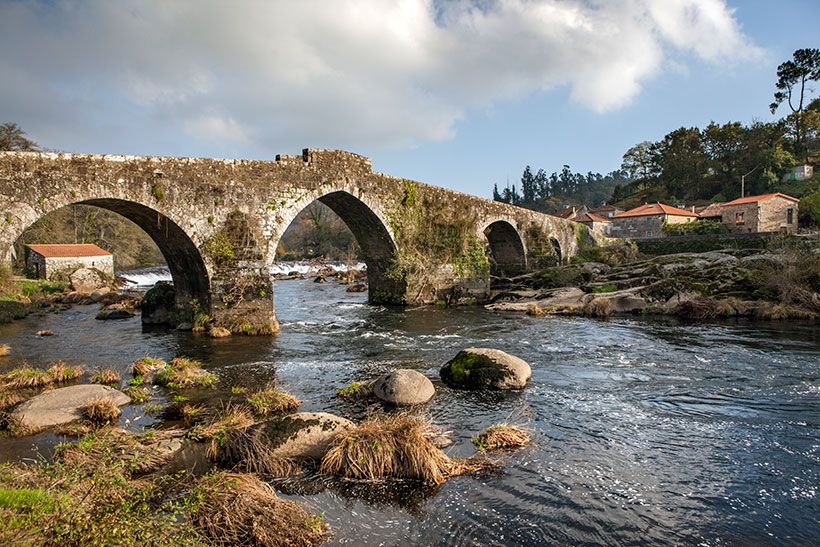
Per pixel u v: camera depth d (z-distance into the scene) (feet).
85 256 139.74
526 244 128.67
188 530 16.81
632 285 90.63
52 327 66.49
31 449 25.46
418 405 33.42
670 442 27.48
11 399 33.35
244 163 60.75
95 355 48.42
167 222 54.80
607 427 29.71
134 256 202.80
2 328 65.82
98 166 48.70
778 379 39.78
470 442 27.50
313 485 22.38
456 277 96.07
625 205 311.47
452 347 52.65
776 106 293.64
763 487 22.56
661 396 35.68
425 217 90.43
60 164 46.16
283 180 64.39
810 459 25.30
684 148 297.53
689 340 56.18
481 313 80.02
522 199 586.45
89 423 29.30
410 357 47.88
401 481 22.65
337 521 19.69
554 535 18.89
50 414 29.37
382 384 34.83
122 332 61.26
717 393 36.29
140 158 51.98
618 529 19.31
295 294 116.37
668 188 298.76
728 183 264.72
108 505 16.78
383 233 84.17
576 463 24.85
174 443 25.91
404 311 82.38
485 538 18.69
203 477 20.63
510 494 21.83
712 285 82.12
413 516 20.10
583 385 38.50
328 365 44.65
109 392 33.06
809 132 272.10
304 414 26.71
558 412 32.32
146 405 33.12
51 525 14.43
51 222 167.73
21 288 103.35
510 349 51.83
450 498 21.44
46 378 38.27
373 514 20.24
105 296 101.86
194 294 62.03
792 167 244.63
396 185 84.23
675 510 20.70
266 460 23.62
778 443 27.27
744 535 18.95
